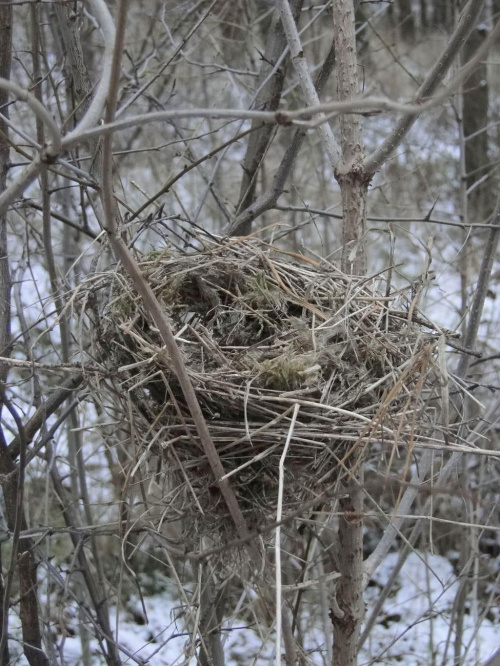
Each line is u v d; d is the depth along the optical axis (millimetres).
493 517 4625
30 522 3709
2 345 2682
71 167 2221
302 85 2457
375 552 2559
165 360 1741
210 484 1809
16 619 4742
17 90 1058
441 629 4949
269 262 2213
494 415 4184
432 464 2354
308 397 1798
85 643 3709
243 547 1904
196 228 2447
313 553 3082
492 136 7043
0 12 2471
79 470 3398
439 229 6242
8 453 2625
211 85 6598
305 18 6227
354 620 2340
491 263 2748
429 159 6332
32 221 4613
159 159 6121
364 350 1966
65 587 2695
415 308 2035
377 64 6699
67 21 2803
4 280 2697
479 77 6426
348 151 2338
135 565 5508
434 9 6125
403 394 1867
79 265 3980
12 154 5254
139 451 1839
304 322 2096
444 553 5516
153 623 5105
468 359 2766
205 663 2635
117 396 1965
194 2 5117
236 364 1891
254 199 3385
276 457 1808
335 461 1884
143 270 2092
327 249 5172
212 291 2199
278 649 1266
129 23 5547
